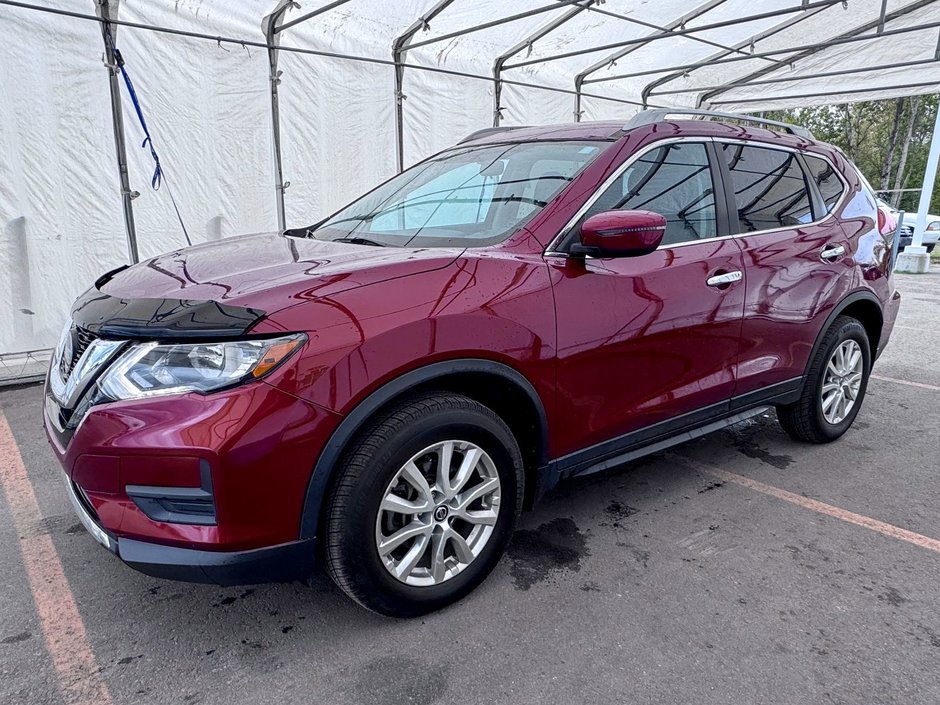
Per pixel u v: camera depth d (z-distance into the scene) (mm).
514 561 2652
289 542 1937
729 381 3098
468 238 2568
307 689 1956
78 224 5473
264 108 6441
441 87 7941
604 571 2582
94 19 5102
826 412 3834
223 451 1766
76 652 2127
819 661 2080
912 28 7465
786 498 3238
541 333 2326
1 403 4695
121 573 2588
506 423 2465
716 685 1971
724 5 8109
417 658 2086
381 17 6797
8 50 4914
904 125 34844
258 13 6172
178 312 1896
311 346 1871
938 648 2146
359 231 2979
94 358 1953
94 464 1853
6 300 5191
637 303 2615
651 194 2789
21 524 2973
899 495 3279
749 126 3479
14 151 5047
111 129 5508
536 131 3240
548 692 1940
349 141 7164
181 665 2062
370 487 2004
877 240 3910
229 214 6418
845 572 2590
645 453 2918
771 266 3186
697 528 2932
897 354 6375
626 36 8453
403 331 2008
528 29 7855
